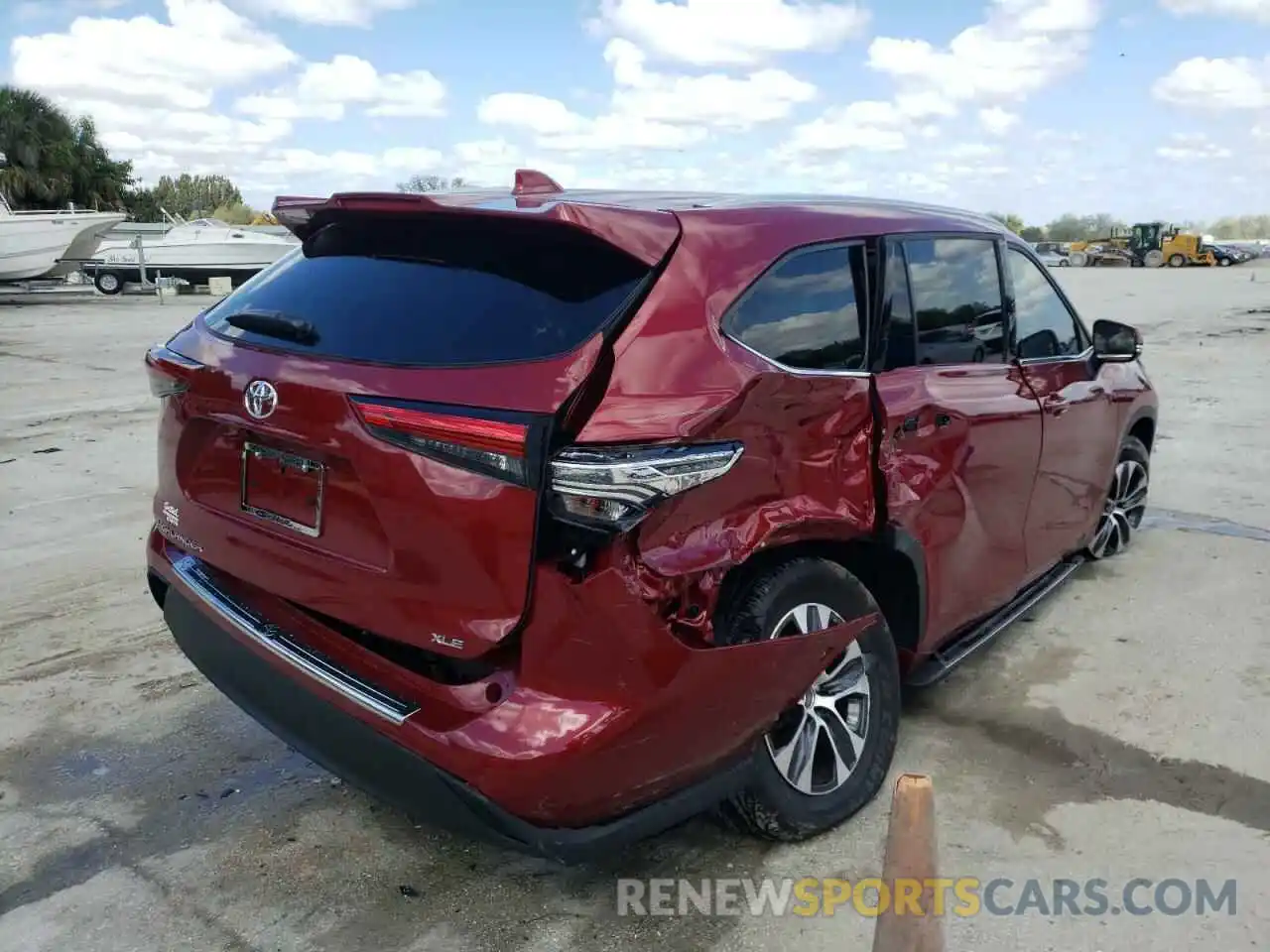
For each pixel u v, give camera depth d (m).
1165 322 19.80
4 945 2.70
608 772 2.44
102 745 3.73
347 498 2.62
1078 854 3.10
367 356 2.63
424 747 2.46
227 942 2.72
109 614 4.91
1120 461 5.53
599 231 2.61
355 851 3.12
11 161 44.12
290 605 2.92
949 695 4.12
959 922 2.79
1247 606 5.04
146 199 56.41
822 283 3.09
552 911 2.85
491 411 2.39
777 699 2.76
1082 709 4.01
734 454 2.62
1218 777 3.52
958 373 3.65
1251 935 2.75
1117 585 5.33
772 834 3.06
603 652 2.40
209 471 3.06
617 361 2.48
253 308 3.08
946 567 3.53
